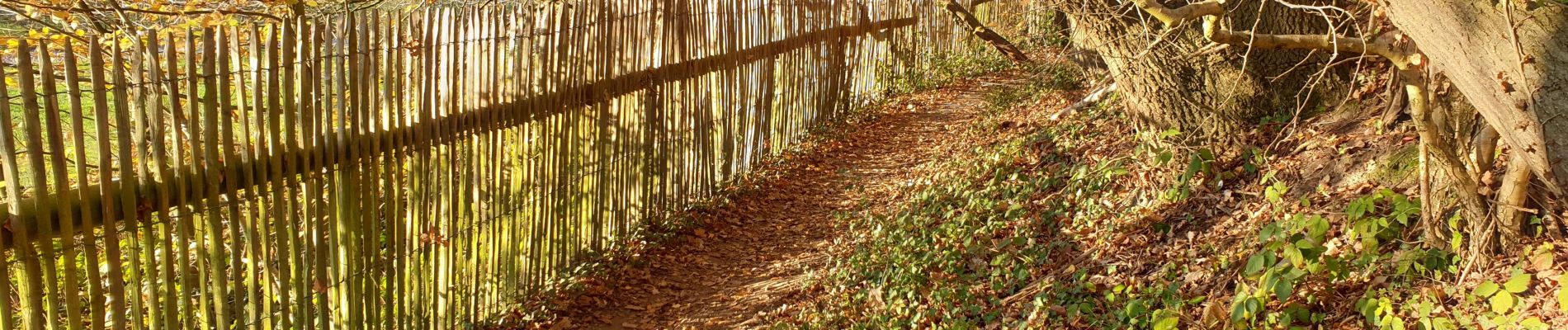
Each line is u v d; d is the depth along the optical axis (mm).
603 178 6730
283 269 4125
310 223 4254
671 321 6137
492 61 5312
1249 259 4277
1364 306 3975
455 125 5098
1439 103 4305
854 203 8469
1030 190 7008
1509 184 3951
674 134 7598
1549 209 4016
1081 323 4891
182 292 3730
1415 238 4551
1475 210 4078
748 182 8766
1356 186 5195
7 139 3107
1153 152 6461
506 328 5816
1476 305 3842
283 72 3922
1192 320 4402
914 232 6863
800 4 9844
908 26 13180
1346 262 4445
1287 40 3650
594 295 6352
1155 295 4824
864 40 11891
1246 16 6066
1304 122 6051
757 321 5957
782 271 6883
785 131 9875
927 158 9578
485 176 5465
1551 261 3770
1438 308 3936
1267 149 5965
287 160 4023
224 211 4668
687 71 7629
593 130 6504
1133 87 6680
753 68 8914
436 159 4988
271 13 7113
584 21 6152
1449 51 3100
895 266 6105
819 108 10695
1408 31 3250
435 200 5066
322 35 4223
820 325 5527
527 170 5828
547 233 6180
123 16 6355
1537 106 2930
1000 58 14062
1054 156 7555
